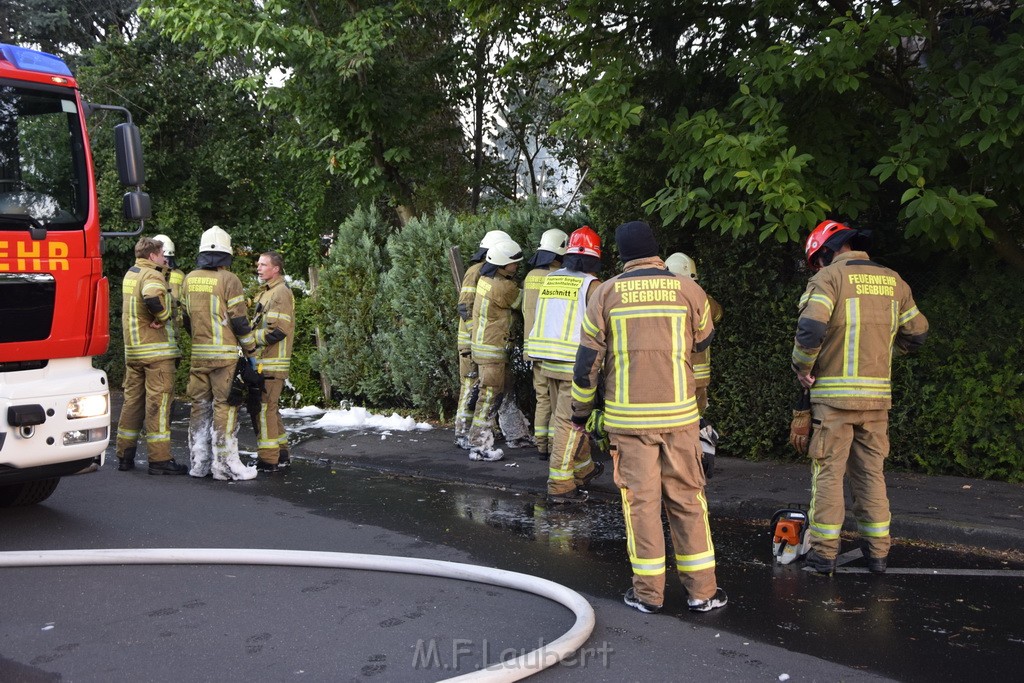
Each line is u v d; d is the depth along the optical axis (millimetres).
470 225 10320
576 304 6980
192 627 4621
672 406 4695
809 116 6949
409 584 5250
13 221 6051
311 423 10883
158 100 14836
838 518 5297
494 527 6457
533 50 8688
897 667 4062
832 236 5371
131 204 6734
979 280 7055
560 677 3982
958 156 6766
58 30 18844
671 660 4160
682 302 4742
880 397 5195
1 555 5523
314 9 12211
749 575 5367
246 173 15539
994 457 7074
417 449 9141
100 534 6301
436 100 12641
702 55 7863
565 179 15320
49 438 6156
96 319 6473
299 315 11977
